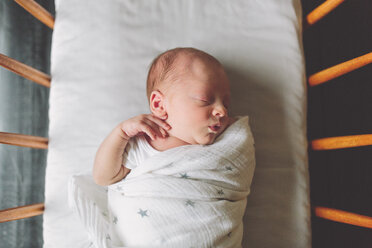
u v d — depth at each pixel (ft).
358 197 3.67
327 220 3.68
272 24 3.14
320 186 3.72
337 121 3.76
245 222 2.97
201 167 2.39
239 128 2.61
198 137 2.49
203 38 3.12
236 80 3.10
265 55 3.11
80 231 2.91
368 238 3.62
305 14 3.86
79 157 2.99
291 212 2.98
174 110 2.48
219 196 2.41
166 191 2.35
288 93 3.08
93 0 3.14
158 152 2.51
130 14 3.14
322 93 3.79
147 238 2.32
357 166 3.71
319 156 3.75
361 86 3.77
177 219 2.31
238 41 3.12
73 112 3.04
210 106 2.45
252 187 3.01
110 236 2.53
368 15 3.81
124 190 2.47
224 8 3.16
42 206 2.92
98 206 2.73
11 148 3.77
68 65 3.09
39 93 3.80
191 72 2.45
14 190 3.73
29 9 2.88
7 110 3.76
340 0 2.89
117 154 2.48
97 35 3.11
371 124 3.71
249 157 2.57
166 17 3.15
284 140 3.05
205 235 2.29
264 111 3.08
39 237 3.72
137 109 3.05
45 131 3.77
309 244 2.95
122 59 3.09
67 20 3.12
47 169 3.00
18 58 3.76
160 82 2.52
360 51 3.79
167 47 3.11
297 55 3.11
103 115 3.03
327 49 3.82
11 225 3.72
